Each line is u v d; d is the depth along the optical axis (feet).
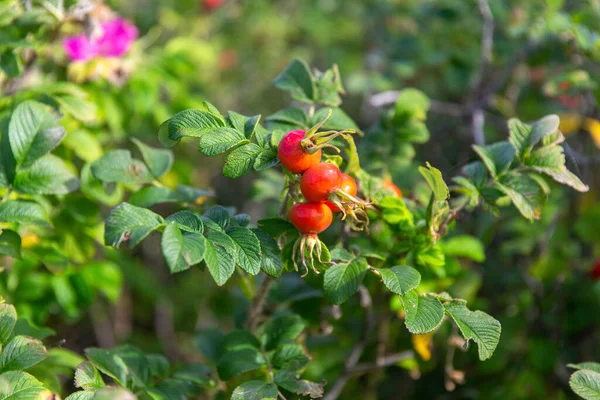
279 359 2.92
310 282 2.88
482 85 4.60
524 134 2.99
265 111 6.67
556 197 3.88
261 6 6.54
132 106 3.63
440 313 2.68
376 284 3.23
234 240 2.63
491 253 4.17
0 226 3.09
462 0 4.92
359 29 6.35
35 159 2.90
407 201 3.06
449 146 5.14
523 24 4.23
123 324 5.05
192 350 5.31
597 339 3.82
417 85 5.36
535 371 3.64
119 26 3.55
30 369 3.02
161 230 2.64
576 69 3.86
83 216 3.29
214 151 2.61
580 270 3.77
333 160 2.74
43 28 3.43
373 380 3.62
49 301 3.44
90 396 2.69
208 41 6.19
